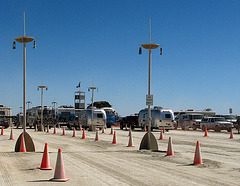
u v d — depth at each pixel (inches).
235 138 1023.0
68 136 1119.0
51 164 455.2
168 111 1488.7
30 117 2052.2
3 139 966.4
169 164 458.9
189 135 1189.1
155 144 654.5
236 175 380.2
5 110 2066.9
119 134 1270.9
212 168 428.1
